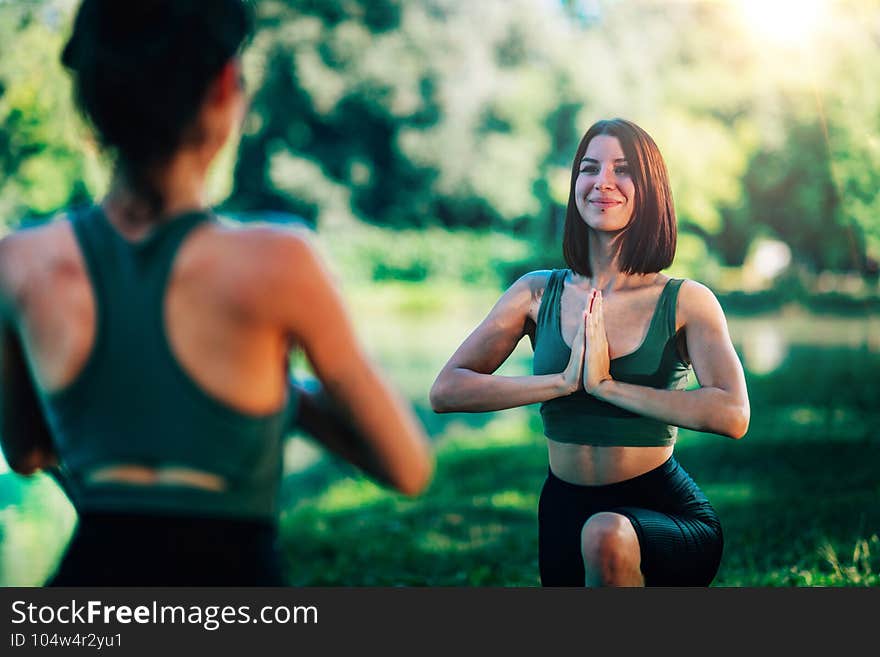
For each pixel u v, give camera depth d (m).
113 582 2.48
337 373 2.63
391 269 59.34
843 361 25.59
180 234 2.57
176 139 2.60
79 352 2.55
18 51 33.16
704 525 5.01
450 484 14.91
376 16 58.59
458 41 57.00
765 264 54.88
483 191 57.22
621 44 49.41
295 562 9.93
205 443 2.51
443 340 38.69
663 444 5.11
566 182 53.44
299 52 57.25
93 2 2.65
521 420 22.52
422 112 58.53
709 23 47.22
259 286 2.52
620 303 5.22
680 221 46.53
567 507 5.16
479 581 8.67
